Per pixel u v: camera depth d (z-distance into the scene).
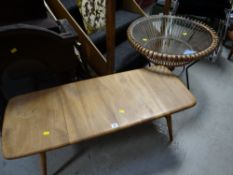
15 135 1.08
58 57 1.40
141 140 1.53
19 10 1.48
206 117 1.70
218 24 2.32
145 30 1.93
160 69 1.52
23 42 1.22
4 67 1.29
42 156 1.17
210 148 1.49
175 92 1.33
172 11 2.31
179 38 1.95
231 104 1.82
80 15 1.97
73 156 1.42
